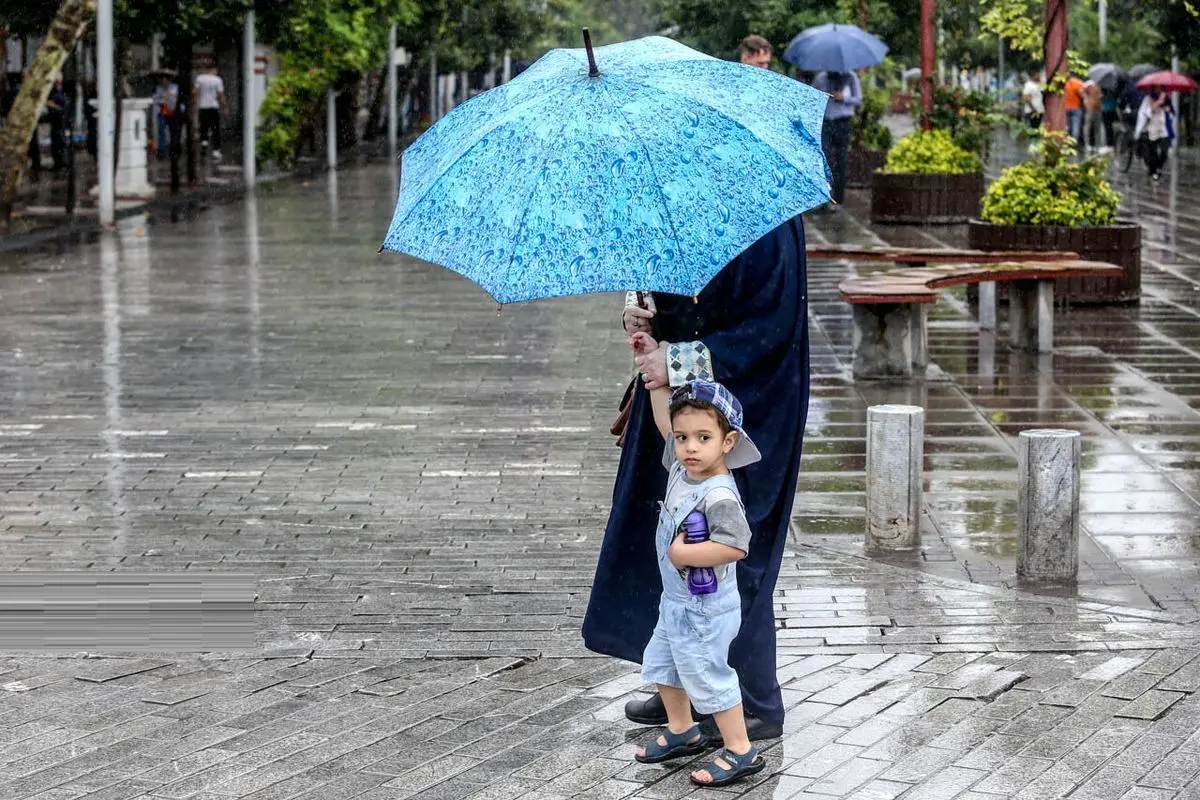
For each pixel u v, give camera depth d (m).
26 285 23.62
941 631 8.65
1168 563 9.95
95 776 6.89
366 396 15.45
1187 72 61.34
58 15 30.34
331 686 7.98
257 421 14.37
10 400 15.34
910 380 16.02
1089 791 6.52
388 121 67.06
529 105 6.34
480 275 6.03
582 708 7.62
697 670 6.66
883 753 6.97
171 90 50.88
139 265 26.17
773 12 41.91
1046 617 8.88
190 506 11.55
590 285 5.92
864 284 16.38
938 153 32.62
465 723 7.45
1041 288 17.39
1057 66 21.38
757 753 6.79
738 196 6.02
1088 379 15.97
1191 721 7.27
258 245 29.27
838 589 9.46
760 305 6.88
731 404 6.54
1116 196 21.52
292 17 44.22
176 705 7.74
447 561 10.16
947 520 10.98
